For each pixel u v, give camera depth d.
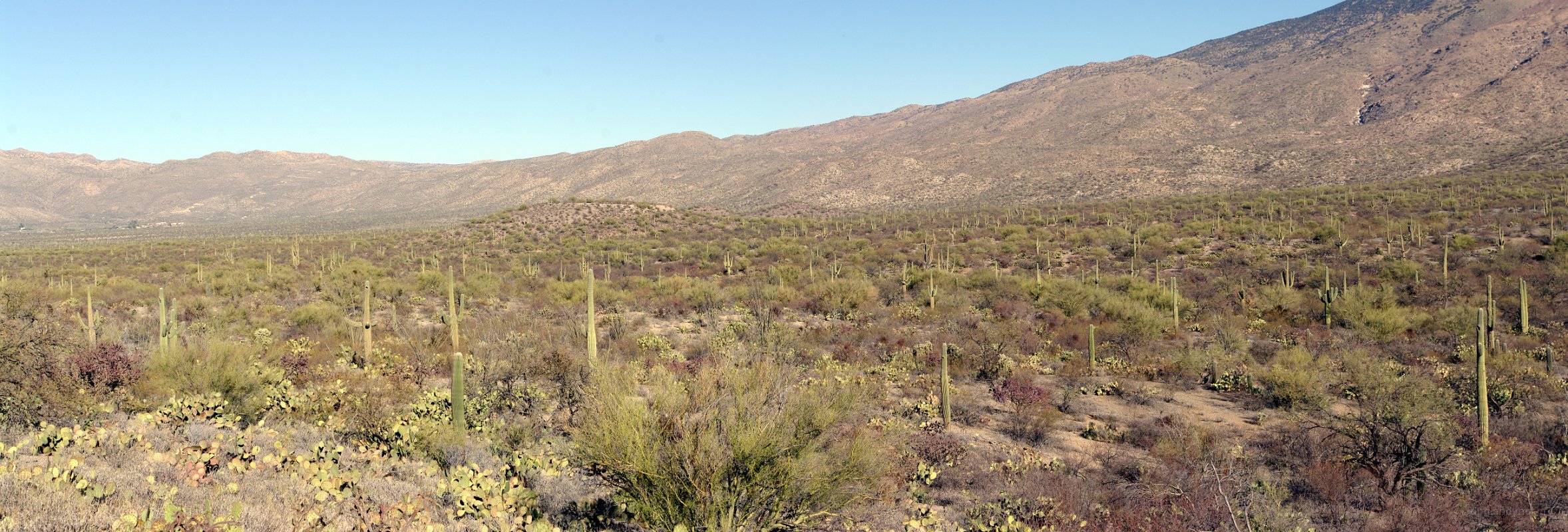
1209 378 27.09
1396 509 12.89
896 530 10.68
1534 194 78.06
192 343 17.56
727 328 32.81
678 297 47.81
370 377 19.12
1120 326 35.03
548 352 18.73
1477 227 65.50
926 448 15.66
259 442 11.30
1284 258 59.56
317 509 8.26
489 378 16.97
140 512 7.30
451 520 8.81
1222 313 42.31
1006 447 17.20
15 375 12.05
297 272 59.66
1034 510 12.48
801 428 9.16
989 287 49.00
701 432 8.87
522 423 14.96
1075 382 26.47
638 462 8.74
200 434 11.52
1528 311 38.56
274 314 37.97
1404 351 31.39
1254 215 85.38
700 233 95.94
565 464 11.80
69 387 12.66
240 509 7.49
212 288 47.50
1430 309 41.28
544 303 44.47
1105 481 14.54
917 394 23.05
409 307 42.53
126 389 14.58
